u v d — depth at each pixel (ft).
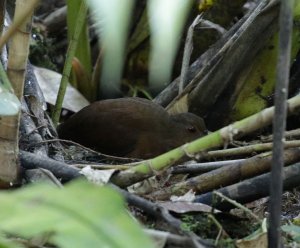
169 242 14.20
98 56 34.58
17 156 18.34
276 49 28.81
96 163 23.73
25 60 16.76
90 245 9.30
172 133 28.22
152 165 17.66
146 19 34.09
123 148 27.96
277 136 13.79
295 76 29.07
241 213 20.24
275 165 14.03
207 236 18.07
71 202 9.36
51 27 37.55
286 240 17.52
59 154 23.54
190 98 29.45
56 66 37.81
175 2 8.96
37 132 22.61
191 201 19.08
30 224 9.09
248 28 27.32
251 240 16.51
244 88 29.30
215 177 19.63
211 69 28.71
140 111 28.32
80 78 33.81
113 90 34.17
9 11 29.89
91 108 28.30
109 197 9.39
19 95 17.06
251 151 19.27
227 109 29.60
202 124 28.58
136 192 20.20
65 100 31.94
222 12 31.09
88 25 36.24
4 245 10.50
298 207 22.89
